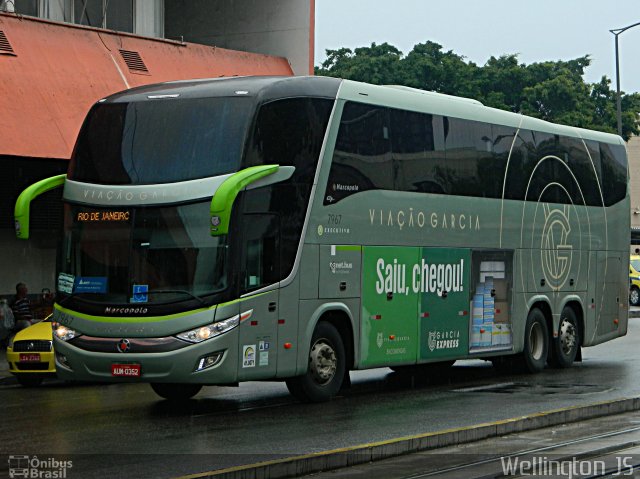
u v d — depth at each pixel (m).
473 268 30.73
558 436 20.94
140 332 23.44
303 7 49.75
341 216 26.08
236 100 24.17
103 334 23.77
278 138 24.50
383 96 27.67
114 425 22.38
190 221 23.58
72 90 37.62
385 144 27.58
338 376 26.23
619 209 38.44
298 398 25.70
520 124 33.22
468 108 30.98
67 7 43.16
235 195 22.98
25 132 35.09
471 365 37.19
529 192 33.44
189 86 25.17
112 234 24.16
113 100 25.41
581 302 36.03
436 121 29.50
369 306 27.00
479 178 31.09
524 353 33.22
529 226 33.38
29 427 22.17
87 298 24.12
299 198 24.92
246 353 23.69
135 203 24.05
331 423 22.33
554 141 34.94
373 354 27.14
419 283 28.64
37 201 42.59
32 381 31.59
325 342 25.86
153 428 21.86
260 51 50.62
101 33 40.97
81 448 19.28
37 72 36.94
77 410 25.22
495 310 31.73
